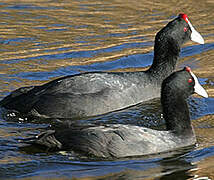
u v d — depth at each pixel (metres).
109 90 14.93
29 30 22.72
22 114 14.71
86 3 27.00
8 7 25.73
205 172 11.05
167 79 13.06
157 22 23.75
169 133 12.58
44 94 14.85
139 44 21.14
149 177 10.77
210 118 14.59
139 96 15.43
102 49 20.64
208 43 21.28
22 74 17.94
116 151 11.88
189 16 24.53
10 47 20.73
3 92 16.20
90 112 14.66
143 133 12.19
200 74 18.20
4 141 12.67
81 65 18.95
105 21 24.08
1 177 10.77
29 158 11.70
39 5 26.33
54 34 22.34
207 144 12.67
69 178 10.72
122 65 19.00
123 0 27.66
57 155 11.91
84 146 12.06
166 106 12.95
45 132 12.51
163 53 16.06
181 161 11.63
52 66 18.81
